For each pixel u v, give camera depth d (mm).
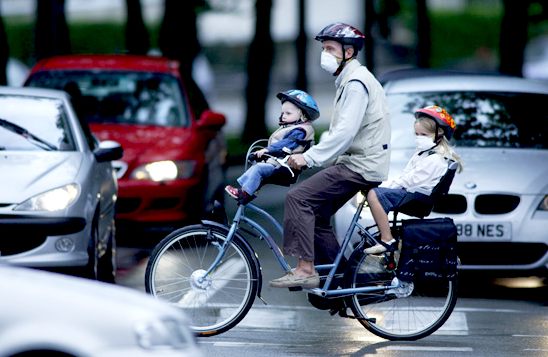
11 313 16953
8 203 30578
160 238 44219
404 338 27203
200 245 26672
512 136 36531
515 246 33562
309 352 26016
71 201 31047
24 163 32031
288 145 25969
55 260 30672
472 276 37375
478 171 34031
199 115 46375
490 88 38281
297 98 26125
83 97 44969
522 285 35906
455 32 155625
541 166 34531
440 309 27156
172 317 17734
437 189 26578
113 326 17125
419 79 39062
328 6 142875
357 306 26875
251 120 88125
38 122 34094
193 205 42656
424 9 90938
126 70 46000
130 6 78938
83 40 141500
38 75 45625
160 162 42156
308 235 26172
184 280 26656
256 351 26000
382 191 26516
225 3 88312
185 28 76875
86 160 33062
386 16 93750
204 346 26375
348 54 26109
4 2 135750
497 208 33562
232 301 26719
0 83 64375
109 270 35594
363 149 26250
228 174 70375
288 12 141250
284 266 26406
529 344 27453
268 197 58562
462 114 37188
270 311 31094
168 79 45969
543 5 75562
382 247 26469
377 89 26219
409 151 35250
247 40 136000
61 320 17000
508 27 75438
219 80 143000
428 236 26625
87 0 142375
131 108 44750
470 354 26172
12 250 30625
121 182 41750
